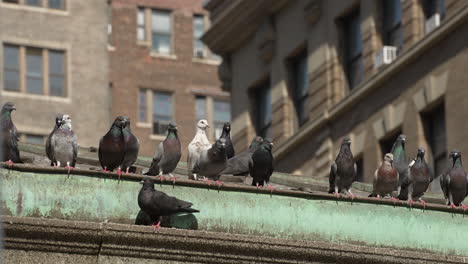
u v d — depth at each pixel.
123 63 77.31
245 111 53.72
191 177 26.23
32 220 22.20
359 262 23.89
